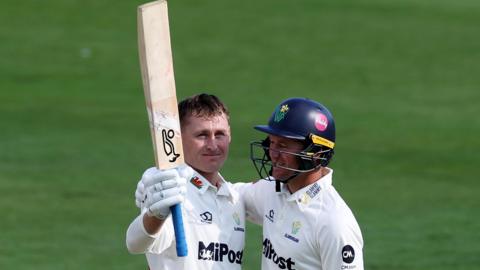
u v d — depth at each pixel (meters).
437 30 97.50
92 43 89.56
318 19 99.38
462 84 82.00
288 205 21.73
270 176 22.59
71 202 50.16
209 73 83.12
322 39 93.19
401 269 39.31
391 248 42.44
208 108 21.38
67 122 68.12
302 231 21.30
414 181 55.72
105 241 43.88
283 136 21.27
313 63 86.56
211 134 21.41
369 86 80.88
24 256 41.12
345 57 88.44
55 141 63.06
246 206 23.05
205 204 21.64
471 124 70.31
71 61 84.88
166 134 18.72
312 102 21.92
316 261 21.31
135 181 54.53
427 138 66.38
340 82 81.81
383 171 58.00
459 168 59.16
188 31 93.94
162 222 19.25
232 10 100.88
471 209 49.53
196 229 21.38
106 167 57.41
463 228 45.81
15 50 87.06
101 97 75.75
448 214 48.50
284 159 21.53
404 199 51.59
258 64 85.75
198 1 103.19
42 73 81.69
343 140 65.50
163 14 18.27
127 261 41.03
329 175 21.72
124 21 95.81
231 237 21.84
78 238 44.22
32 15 96.50
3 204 49.44
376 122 70.56
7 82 78.88
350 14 101.62
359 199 51.41
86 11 98.06
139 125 68.06
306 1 105.44
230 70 84.06
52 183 53.75
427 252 41.78
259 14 99.94
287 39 92.75
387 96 78.19
